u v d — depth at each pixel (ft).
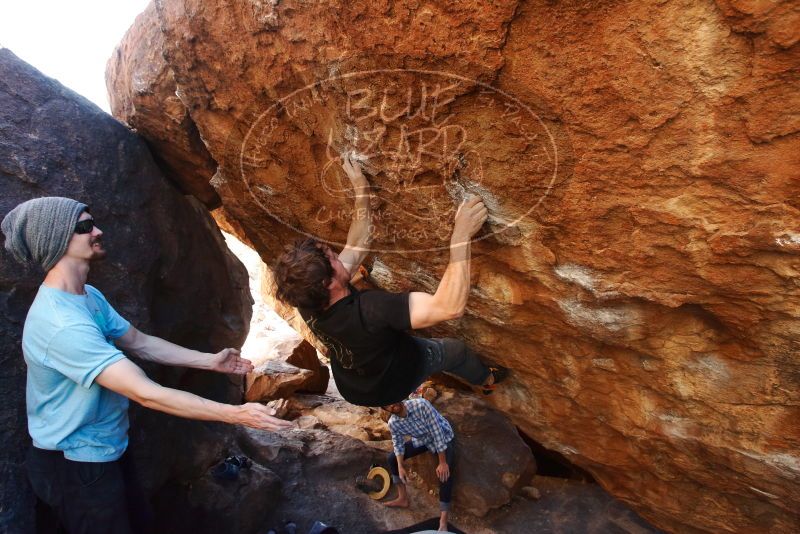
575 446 10.08
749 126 4.71
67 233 6.13
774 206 5.01
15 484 7.03
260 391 19.49
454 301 6.17
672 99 4.92
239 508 12.03
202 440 12.05
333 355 7.10
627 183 5.70
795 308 5.63
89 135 9.80
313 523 13.00
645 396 8.19
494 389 10.57
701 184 5.29
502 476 13.67
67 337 5.84
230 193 10.59
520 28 5.13
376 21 5.68
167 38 7.77
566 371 8.91
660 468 9.02
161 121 10.33
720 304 6.16
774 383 6.59
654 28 4.64
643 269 6.33
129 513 7.02
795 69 4.28
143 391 5.66
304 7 6.12
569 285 7.23
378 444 16.87
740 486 8.03
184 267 12.03
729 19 4.28
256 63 7.14
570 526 13.29
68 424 6.20
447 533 7.39
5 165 8.40
